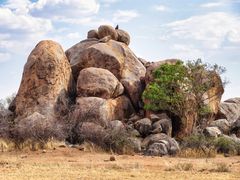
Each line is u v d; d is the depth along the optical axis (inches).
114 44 1640.0
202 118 1514.5
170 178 642.8
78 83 1449.3
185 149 1132.5
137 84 1540.4
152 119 1390.3
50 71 1412.4
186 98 1417.3
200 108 1451.8
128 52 1637.6
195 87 1435.8
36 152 1031.0
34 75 1408.7
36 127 1173.1
